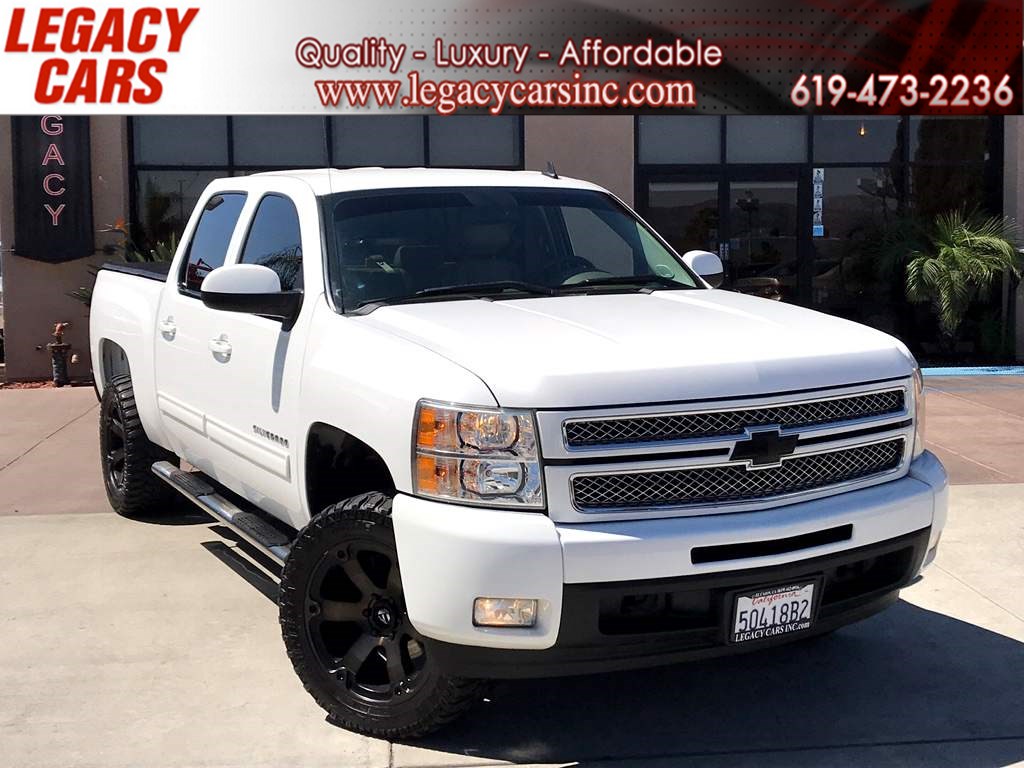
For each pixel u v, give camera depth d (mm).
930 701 4137
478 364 3467
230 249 5125
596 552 3283
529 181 5152
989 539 6059
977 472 7617
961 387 11406
